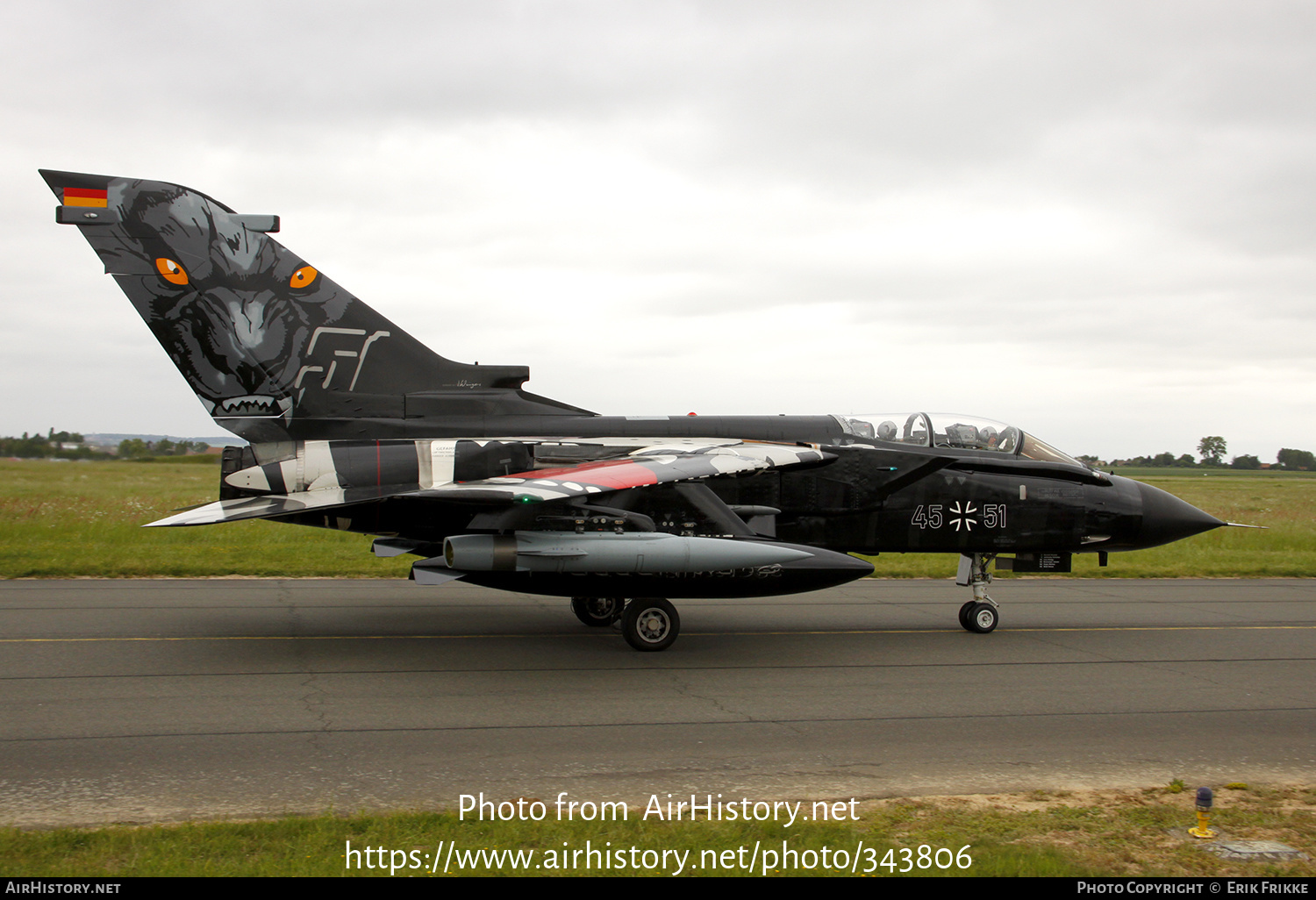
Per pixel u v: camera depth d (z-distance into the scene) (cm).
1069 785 594
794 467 1112
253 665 883
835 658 978
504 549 916
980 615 1145
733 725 711
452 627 1115
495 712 737
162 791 547
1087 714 768
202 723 688
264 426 1079
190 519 938
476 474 1074
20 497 2903
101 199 1029
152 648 949
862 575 1014
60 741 636
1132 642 1102
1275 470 14588
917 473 1161
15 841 460
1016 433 1256
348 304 1105
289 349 1081
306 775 580
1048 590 1597
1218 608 1400
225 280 1062
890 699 803
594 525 984
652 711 750
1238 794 584
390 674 862
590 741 664
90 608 1185
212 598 1287
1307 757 663
